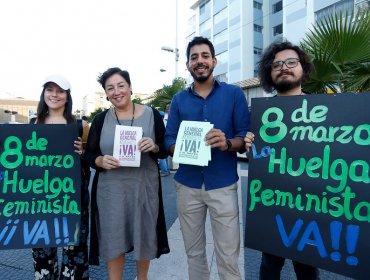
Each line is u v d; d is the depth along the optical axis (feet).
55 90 7.74
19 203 7.29
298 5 68.03
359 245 5.34
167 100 51.85
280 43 6.95
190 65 7.29
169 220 14.61
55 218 7.38
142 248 7.54
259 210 6.42
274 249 6.16
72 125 7.61
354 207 5.46
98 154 7.72
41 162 7.47
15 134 7.39
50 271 7.57
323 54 12.00
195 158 6.70
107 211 7.36
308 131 6.07
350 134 5.64
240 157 37.70
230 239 7.02
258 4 102.83
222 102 7.24
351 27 12.39
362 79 12.48
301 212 5.96
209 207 7.18
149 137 7.65
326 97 5.93
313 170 5.93
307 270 6.43
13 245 7.09
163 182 24.48
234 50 103.04
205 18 118.21
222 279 7.23
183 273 9.49
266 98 6.54
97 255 7.74
